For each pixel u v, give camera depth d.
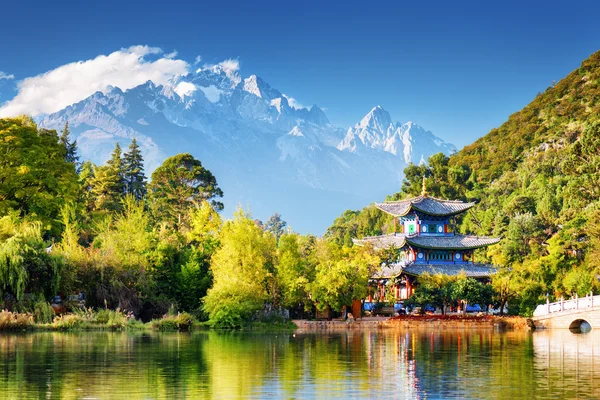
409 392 42.91
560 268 118.06
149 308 100.56
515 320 104.62
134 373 49.28
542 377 48.81
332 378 48.12
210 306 96.12
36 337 74.31
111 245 99.69
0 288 82.44
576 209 154.62
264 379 47.50
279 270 104.88
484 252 152.62
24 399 40.06
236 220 104.44
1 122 109.12
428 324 105.12
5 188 106.56
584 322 110.06
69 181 117.38
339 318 109.75
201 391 42.78
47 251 94.19
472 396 41.78
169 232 120.81
